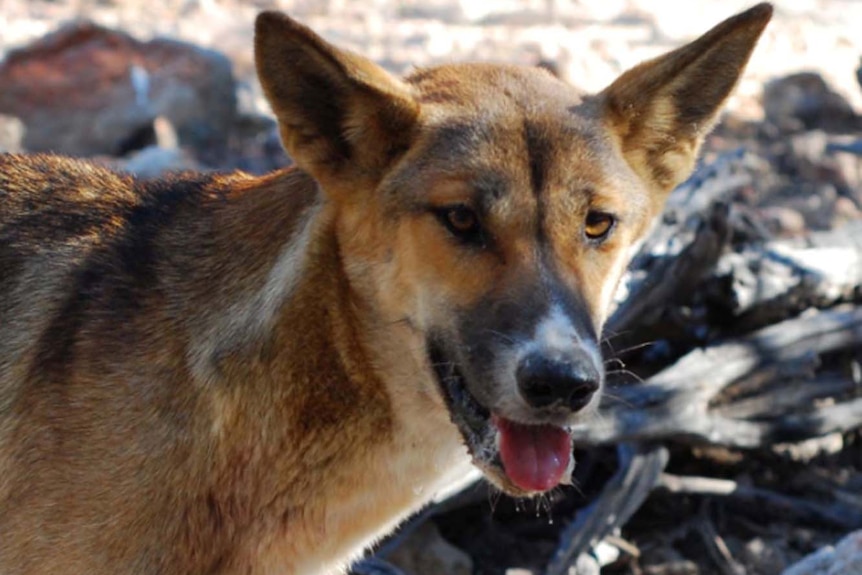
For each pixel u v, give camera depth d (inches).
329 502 266.1
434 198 250.1
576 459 380.2
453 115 257.1
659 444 366.0
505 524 372.2
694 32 1129.4
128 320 263.0
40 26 933.2
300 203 264.5
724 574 364.8
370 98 253.4
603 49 1012.5
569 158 254.4
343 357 259.0
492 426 252.8
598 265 257.8
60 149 642.2
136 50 662.5
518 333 241.3
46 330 265.3
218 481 258.7
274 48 251.0
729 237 379.2
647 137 273.9
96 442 255.8
